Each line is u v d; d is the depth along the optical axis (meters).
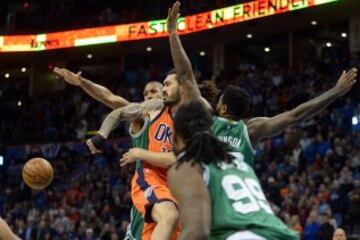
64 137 30.62
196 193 4.50
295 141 21.36
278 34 29.92
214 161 4.70
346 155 19.05
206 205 4.49
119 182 24.83
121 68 34.72
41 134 31.44
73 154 29.31
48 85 36.31
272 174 20.08
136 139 6.94
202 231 4.39
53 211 22.70
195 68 32.03
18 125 32.94
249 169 4.94
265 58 30.45
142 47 32.91
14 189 27.12
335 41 28.14
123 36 30.94
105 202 23.39
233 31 29.56
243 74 28.41
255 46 30.75
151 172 6.78
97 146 6.51
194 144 4.65
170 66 33.31
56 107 32.88
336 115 21.78
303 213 16.78
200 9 28.36
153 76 32.06
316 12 26.91
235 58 31.25
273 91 25.77
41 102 33.81
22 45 33.19
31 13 34.78
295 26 28.62
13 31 33.50
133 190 6.89
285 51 29.91
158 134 6.80
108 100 7.51
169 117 6.82
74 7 34.12
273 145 22.00
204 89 7.05
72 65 36.28
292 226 15.73
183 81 6.38
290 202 17.41
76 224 22.34
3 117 33.97
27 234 21.97
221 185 4.66
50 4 34.66
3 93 35.75
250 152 6.45
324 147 20.05
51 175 6.98
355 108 21.56
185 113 4.80
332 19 27.67
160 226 6.28
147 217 6.51
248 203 4.64
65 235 21.39
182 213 4.47
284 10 25.64
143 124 6.91
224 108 6.54
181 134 4.81
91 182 25.89
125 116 6.70
